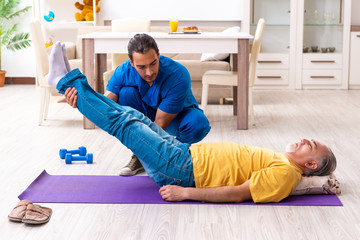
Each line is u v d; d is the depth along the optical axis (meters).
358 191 2.38
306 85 6.14
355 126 3.96
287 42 6.11
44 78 3.96
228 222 2.02
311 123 4.10
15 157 3.04
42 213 2.05
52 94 5.08
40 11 6.30
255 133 3.74
